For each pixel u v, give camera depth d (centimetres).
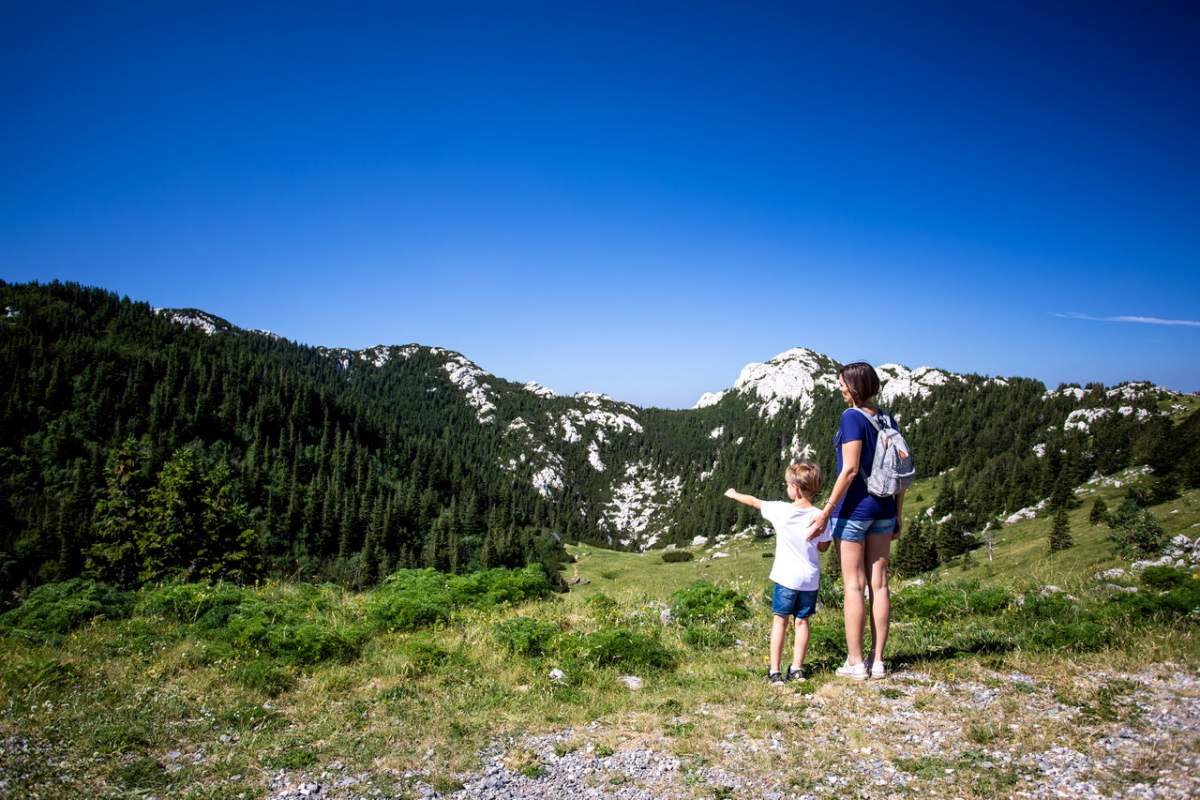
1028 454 16700
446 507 19562
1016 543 10538
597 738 675
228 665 1001
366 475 18500
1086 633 862
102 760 659
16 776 614
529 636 1080
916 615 1195
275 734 733
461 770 617
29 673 910
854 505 749
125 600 1379
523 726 728
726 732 656
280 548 12900
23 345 18050
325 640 1055
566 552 18112
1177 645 809
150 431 16350
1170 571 1165
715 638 1122
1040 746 557
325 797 570
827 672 812
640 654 988
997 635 973
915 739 599
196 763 653
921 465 19825
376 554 12825
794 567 784
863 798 505
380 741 695
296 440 19075
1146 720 589
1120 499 10962
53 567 10400
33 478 13838
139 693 873
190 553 4341
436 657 1024
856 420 735
